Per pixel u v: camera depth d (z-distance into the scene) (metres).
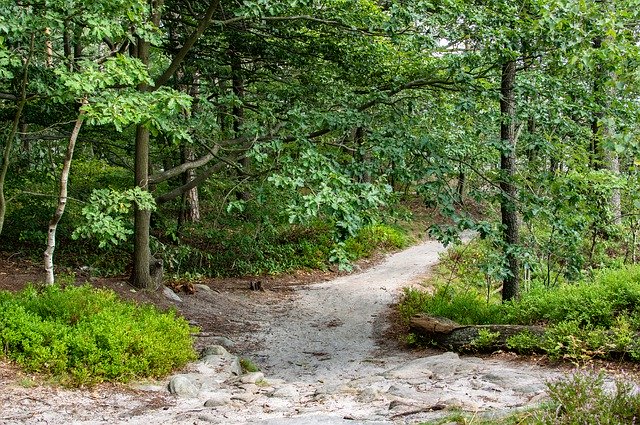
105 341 7.51
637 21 8.77
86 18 7.79
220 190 18.14
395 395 6.50
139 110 7.88
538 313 9.52
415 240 26.22
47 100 10.17
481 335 9.06
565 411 4.12
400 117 11.45
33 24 7.94
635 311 8.27
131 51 12.22
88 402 6.39
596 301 8.50
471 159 11.57
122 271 14.05
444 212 9.81
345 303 15.25
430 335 10.20
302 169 9.18
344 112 11.05
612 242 16.73
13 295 8.61
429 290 16.17
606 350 7.41
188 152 16.72
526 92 10.55
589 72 10.13
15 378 6.66
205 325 12.12
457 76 10.26
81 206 14.82
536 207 10.15
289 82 13.52
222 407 6.41
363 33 11.27
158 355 7.76
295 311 14.45
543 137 10.91
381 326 12.91
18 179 13.84
